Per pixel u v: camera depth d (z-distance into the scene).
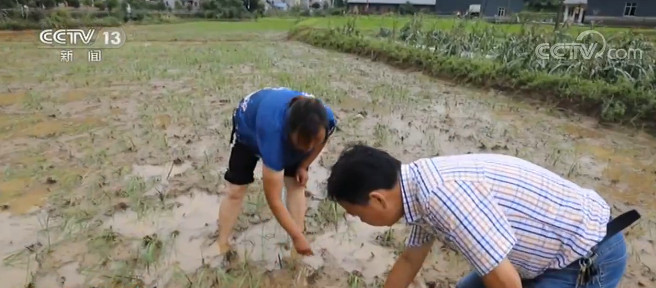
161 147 4.63
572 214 1.40
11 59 10.73
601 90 6.34
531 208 1.36
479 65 8.47
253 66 10.10
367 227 3.23
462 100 7.23
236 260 2.81
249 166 2.65
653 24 23.45
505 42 9.30
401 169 1.40
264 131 2.15
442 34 11.64
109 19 23.09
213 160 4.32
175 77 8.50
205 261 2.79
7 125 5.27
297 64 10.72
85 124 5.34
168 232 3.09
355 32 14.92
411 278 1.84
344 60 11.76
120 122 5.46
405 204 1.38
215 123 5.48
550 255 1.44
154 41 16.59
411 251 1.76
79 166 4.11
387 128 5.45
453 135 5.28
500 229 1.30
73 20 21.58
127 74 8.77
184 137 4.95
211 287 2.57
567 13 31.00
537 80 7.24
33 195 3.55
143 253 2.84
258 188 3.74
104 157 4.32
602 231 1.44
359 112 6.18
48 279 2.59
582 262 1.43
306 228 3.20
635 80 6.77
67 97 6.73
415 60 10.18
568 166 4.45
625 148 5.07
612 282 1.53
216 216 3.32
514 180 1.37
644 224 3.35
